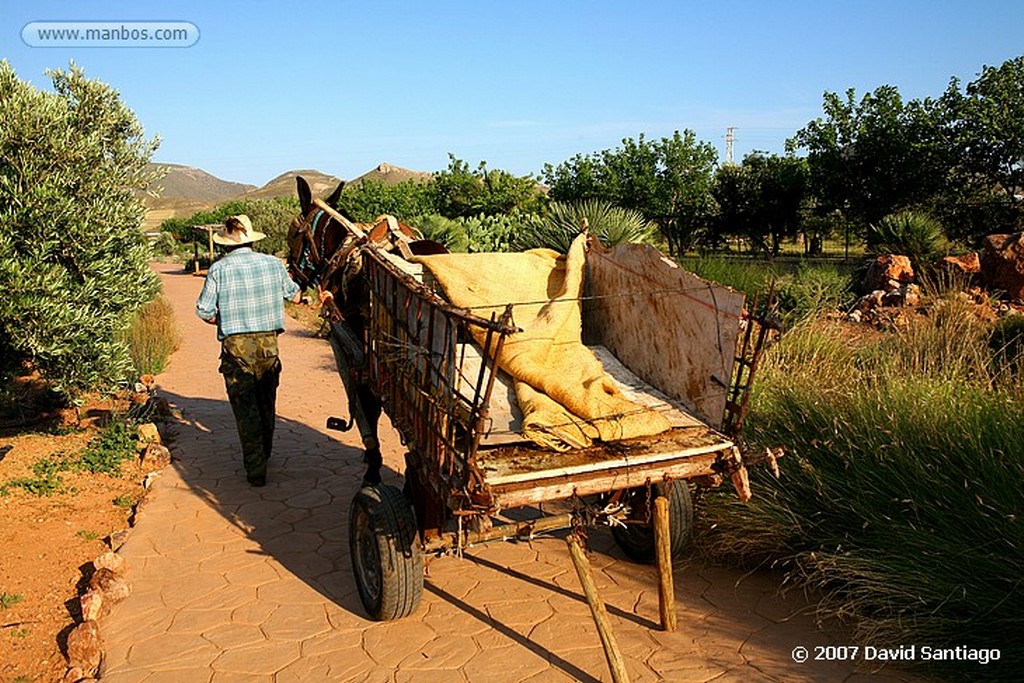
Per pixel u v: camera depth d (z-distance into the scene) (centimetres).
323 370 1236
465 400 359
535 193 2373
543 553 551
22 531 604
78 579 537
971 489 448
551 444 392
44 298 682
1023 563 406
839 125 2964
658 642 435
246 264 673
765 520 505
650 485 420
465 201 2334
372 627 458
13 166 701
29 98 712
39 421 880
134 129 800
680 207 3241
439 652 430
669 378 448
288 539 582
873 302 1323
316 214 647
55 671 431
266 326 680
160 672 418
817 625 447
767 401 603
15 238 695
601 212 1159
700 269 1348
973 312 946
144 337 1273
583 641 439
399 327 458
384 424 895
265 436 705
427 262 497
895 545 445
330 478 711
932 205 2786
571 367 443
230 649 438
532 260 522
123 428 823
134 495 687
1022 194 2672
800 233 3734
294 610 480
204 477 714
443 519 443
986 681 384
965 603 408
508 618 465
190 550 564
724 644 432
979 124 2558
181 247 5034
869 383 616
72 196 727
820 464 521
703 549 530
